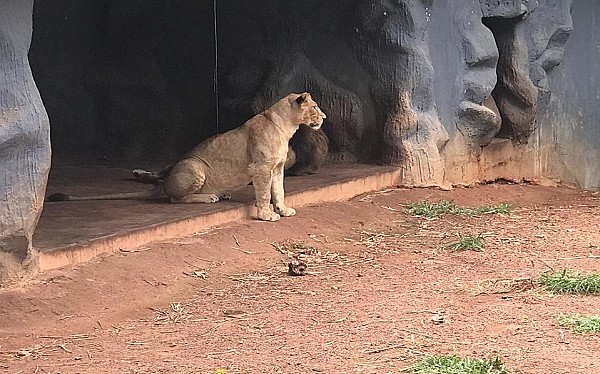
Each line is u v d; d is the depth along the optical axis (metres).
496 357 5.55
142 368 5.67
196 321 6.98
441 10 14.35
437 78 14.34
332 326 6.61
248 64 15.17
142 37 16.42
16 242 7.41
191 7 15.86
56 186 12.35
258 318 6.99
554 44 16.78
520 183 16.19
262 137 10.29
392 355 5.77
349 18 14.16
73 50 16.66
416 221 11.62
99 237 8.41
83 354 6.09
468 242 9.91
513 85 16.06
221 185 10.59
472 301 7.33
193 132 16.22
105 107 16.50
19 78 7.40
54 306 7.15
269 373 5.45
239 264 8.93
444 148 14.62
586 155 17.67
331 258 9.44
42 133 7.55
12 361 5.95
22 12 7.50
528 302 7.21
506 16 15.44
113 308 7.34
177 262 8.58
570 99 17.38
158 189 10.91
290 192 11.36
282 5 14.80
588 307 7.00
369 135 14.30
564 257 9.27
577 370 5.36
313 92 14.48
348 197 12.58
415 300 7.40
